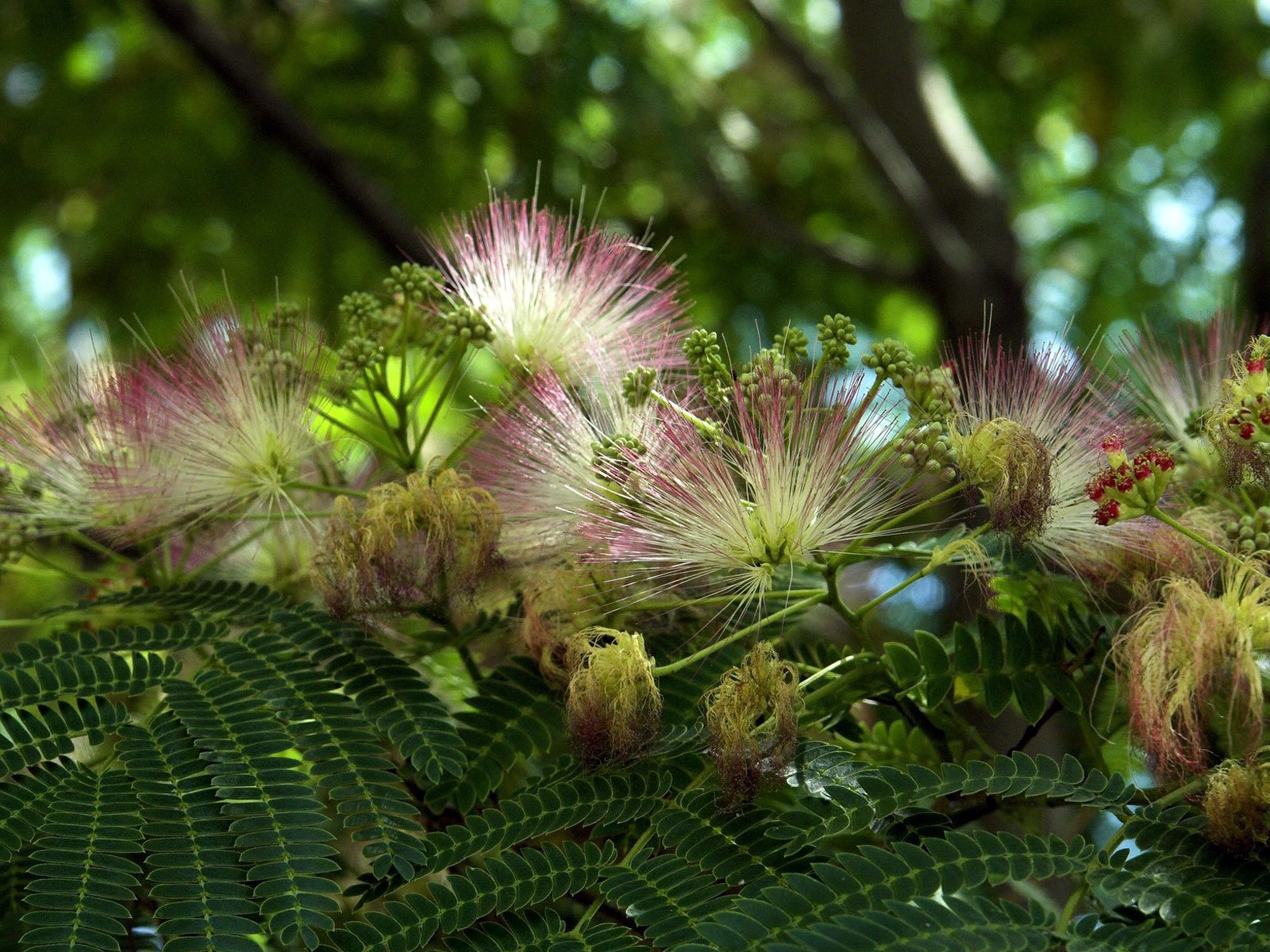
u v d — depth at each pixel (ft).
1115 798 5.28
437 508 6.34
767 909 4.70
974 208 22.62
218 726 5.91
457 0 19.76
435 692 7.91
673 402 6.58
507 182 19.26
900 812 5.54
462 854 5.50
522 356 7.36
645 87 19.45
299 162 20.06
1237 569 5.43
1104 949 4.49
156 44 21.68
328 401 7.37
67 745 5.92
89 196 23.02
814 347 7.43
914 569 7.79
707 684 6.31
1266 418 5.50
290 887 5.12
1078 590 6.63
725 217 23.24
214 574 8.11
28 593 16.66
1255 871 4.81
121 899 5.06
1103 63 24.26
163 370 7.16
